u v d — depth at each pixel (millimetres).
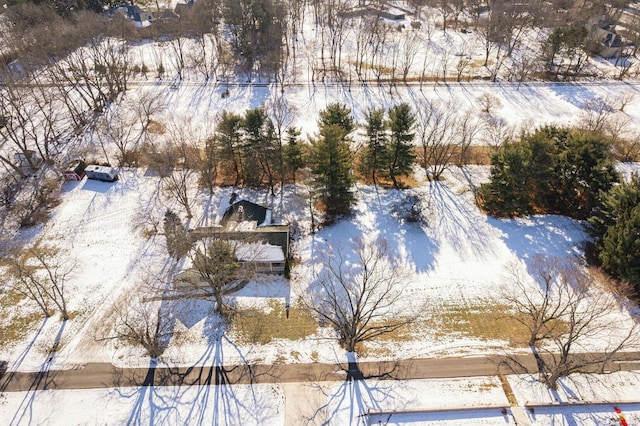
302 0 115250
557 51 84000
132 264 44625
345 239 47406
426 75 83812
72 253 45906
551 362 36281
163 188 55188
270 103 72812
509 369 35844
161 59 86938
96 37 86812
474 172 58594
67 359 36250
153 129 66562
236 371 35562
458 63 87750
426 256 45531
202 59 84812
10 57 77312
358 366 36031
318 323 39375
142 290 41938
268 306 40719
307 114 70125
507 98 76000
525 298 41344
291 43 96625
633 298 40812
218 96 75562
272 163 54500
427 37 100875
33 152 59969
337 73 83562
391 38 99000
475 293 41938
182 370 35594
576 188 50688
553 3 118125
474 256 45594
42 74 76562
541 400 33688
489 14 105875
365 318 39531
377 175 57781
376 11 110812
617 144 63156
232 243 41469
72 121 68562
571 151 48625
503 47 95438
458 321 39625
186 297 41219
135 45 95750
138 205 52375
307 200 53125
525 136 54500
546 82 81562
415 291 42062
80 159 59656
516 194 48594
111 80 76500
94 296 41406
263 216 48438
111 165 59344
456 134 58656
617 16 108312
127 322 38656
